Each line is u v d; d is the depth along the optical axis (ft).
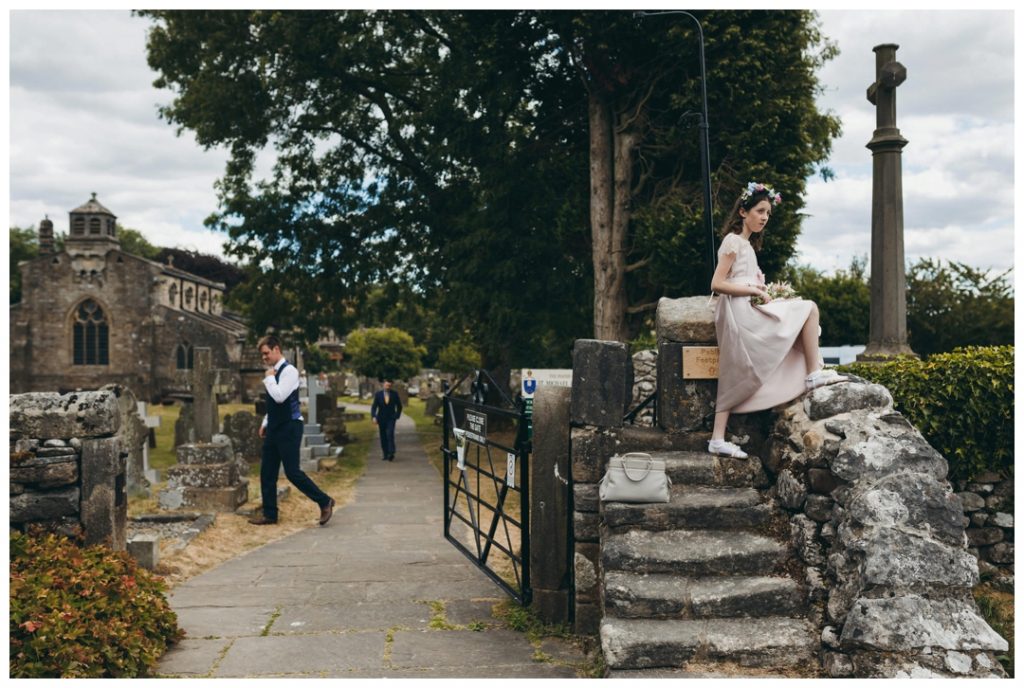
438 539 28.14
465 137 58.80
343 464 53.78
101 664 12.94
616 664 12.66
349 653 14.87
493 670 13.88
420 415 108.99
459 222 63.26
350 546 26.78
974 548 19.92
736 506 15.29
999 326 57.31
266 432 30.91
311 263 73.10
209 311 221.66
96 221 179.73
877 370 21.45
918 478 12.98
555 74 58.44
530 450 17.16
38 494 19.43
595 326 53.83
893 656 11.84
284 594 19.80
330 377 152.35
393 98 77.00
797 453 15.08
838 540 13.34
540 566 16.80
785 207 48.49
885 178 28.73
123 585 15.07
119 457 20.39
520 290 59.67
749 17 48.85
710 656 12.69
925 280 60.18
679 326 17.44
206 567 23.45
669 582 13.92
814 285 69.41
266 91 69.00
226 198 75.31
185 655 14.74
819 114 57.26
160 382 177.47
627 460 15.31
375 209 74.38
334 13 66.33
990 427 19.89
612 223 53.36
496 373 71.72
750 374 16.20
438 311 76.28
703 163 37.55
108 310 177.88
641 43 50.16
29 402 19.71
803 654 12.63
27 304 177.58
